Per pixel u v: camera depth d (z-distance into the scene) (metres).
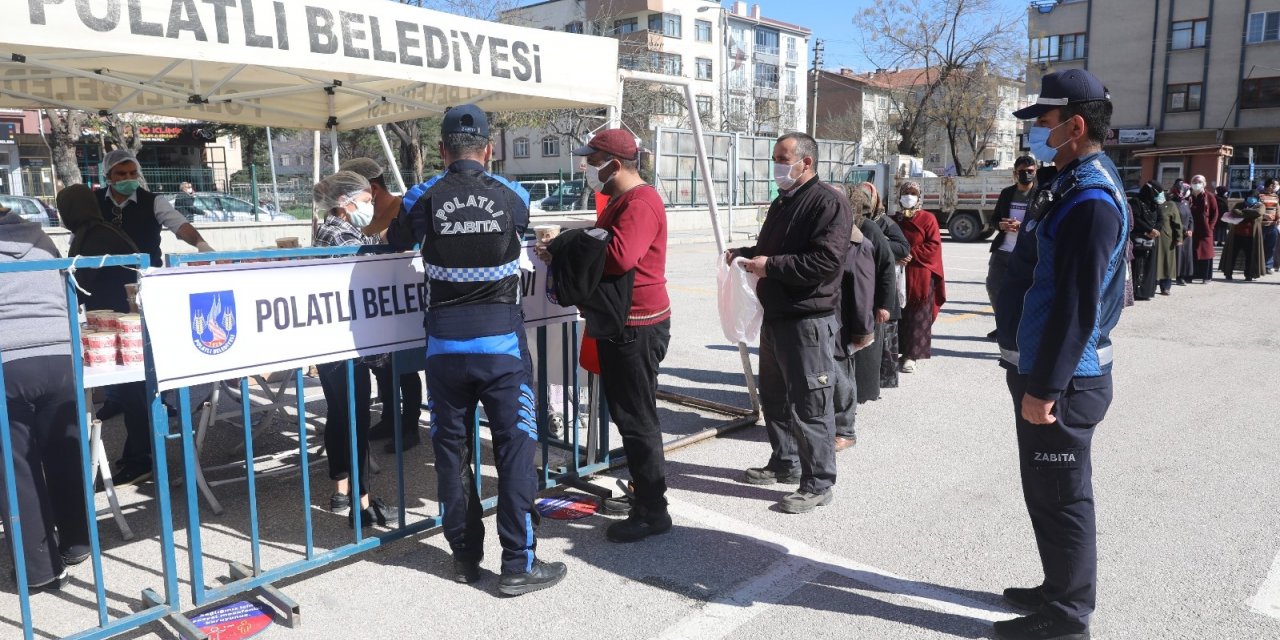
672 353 8.07
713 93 56.59
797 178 3.86
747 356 5.51
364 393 3.86
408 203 3.23
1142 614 3.11
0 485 3.13
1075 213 2.50
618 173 3.51
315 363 3.26
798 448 4.17
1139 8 38.44
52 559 3.22
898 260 6.14
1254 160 36.84
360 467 3.87
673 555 3.64
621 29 55.34
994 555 3.62
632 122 35.50
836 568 3.51
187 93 5.66
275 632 2.99
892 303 5.57
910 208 7.01
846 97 66.19
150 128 31.39
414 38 4.04
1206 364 7.48
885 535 3.84
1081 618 2.82
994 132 57.19
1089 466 2.77
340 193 4.16
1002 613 3.13
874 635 2.98
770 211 4.02
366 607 3.18
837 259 3.73
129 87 5.68
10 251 3.04
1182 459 4.88
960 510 4.14
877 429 5.53
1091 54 39.97
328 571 3.48
